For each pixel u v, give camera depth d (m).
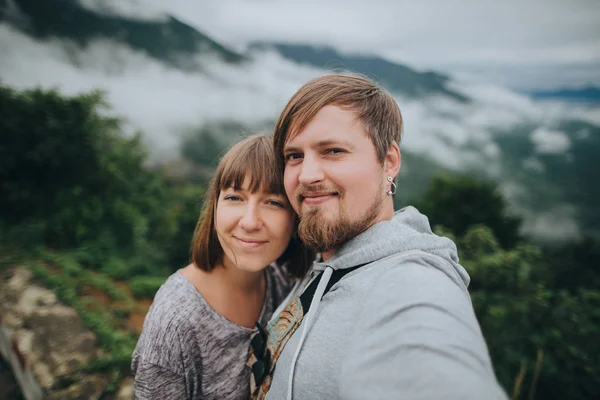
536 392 2.30
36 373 2.69
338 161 0.86
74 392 2.56
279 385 0.88
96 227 5.73
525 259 2.78
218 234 1.14
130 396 2.61
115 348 3.04
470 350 0.59
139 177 7.32
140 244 5.90
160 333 1.07
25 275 4.14
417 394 0.56
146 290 4.76
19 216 5.68
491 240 2.80
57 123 6.07
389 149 0.95
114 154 6.95
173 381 1.10
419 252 0.80
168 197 7.36
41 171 5.98
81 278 4.43
